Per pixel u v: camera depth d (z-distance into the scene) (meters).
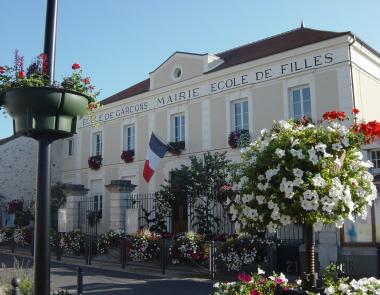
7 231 22.67
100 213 23.78
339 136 4.26
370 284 4.03
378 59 17.12
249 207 4.39
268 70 17.53
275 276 4.74
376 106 16.81
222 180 16.33
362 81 16.06
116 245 16.58
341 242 12.10
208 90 19.55
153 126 21.83
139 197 19.39
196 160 17.59
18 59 4.10
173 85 20.92
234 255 12.37
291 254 12.57
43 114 3.86
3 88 3.98
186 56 20.52
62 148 27.75
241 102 18.52
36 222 3.88
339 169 4.16
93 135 25.47
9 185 27.30
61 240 18.50
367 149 12.33
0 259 17.22
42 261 3.82
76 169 26.20
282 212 4.18
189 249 13.38
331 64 15.84
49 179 3.96
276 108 17.16
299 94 16.78
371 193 4.42
